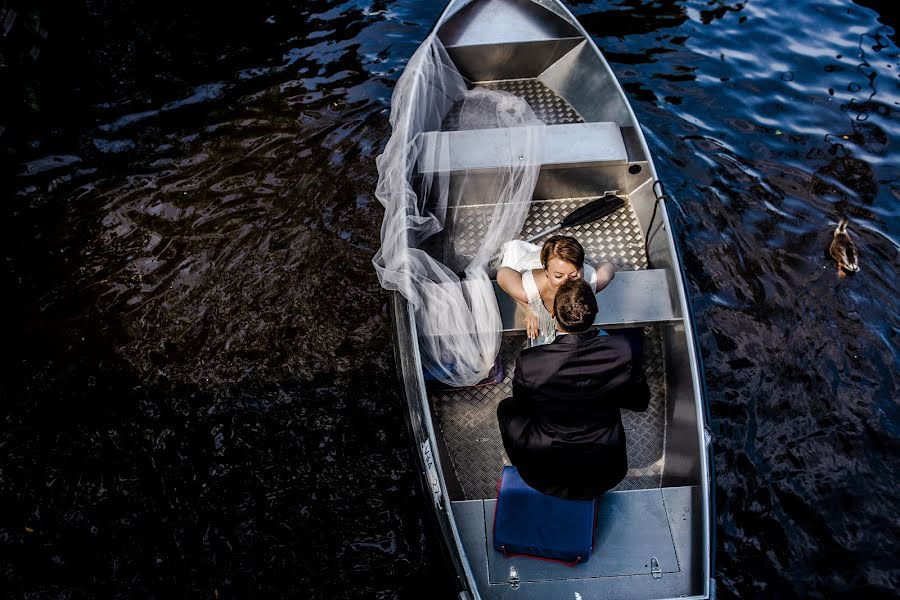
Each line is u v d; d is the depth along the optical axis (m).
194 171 4.90
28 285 4.30
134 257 4.43
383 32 5.88
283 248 4.42
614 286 3.22
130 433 3.67
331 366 3.89
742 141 4.97
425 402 2.85
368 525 3.33
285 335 4.03
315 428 3.66
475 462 3.11
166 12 6.18
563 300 2.49
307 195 4.71
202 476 3.51
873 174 4.71
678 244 4.37
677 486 2.88
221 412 3.74
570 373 2.45
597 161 3.71
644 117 5.14
